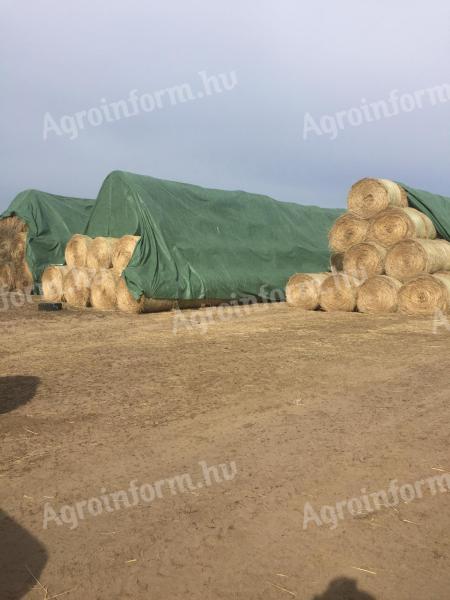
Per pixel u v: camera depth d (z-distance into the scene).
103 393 6.51
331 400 6.13
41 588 2.96
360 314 14.43
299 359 8.34
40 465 4.48
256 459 4.55
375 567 3.10
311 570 3.08
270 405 5.98
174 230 16.69
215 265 17.16
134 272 14.85
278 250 19.59
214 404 6.05
